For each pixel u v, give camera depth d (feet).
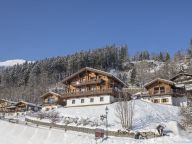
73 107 271.08
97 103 271.69
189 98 274.16
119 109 206.69
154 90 287.48
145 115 216.74
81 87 291.99
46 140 188.65
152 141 157.48
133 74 576.61
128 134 178.19
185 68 530.68
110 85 280.72
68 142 178.70
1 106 416.05
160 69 605.31
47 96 342.03
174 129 179.11
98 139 171.63
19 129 212.23
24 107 379.14
